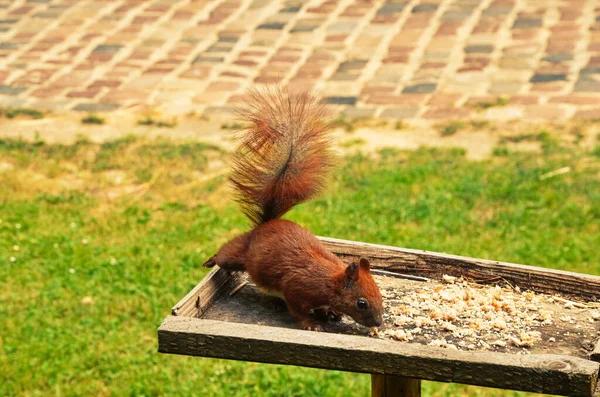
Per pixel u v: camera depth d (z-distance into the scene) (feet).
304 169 14.65
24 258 28.35
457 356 11.07
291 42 45.85
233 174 14.76
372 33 46.39
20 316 25.21
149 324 24.89
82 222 30.99
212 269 14.24
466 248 27.99
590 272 26.45
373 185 32.78
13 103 40.81
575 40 44.11
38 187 33.50
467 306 13.97
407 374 11.26
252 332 11.80
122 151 36.06
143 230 30.37
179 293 26.27
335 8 49.96
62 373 22.71
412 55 43.73
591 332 13.06
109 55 45.39
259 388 22.36
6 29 48.96
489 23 46.78
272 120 14.71
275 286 13.33
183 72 43.16
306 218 30.32
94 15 50.44
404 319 13.42
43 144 36.78
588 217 30.12
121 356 23.53
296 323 13.34
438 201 31.48
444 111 38.52
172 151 35.86
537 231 29.30
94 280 27.09
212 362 23.52
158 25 48.73
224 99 40.40
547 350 12.47
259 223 14.79
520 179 32.53
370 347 11.37
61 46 46.70
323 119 14.99
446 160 34.53
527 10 48.24
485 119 37.68
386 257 15.46
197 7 51.01
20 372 22.65
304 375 22.86
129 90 41.73
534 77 40.88
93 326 24.84
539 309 13.88
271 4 50.98
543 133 36.01
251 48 45.37
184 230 30.22
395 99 39.75
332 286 12.87
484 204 31.19
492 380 10.92
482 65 42.27
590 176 32.71
